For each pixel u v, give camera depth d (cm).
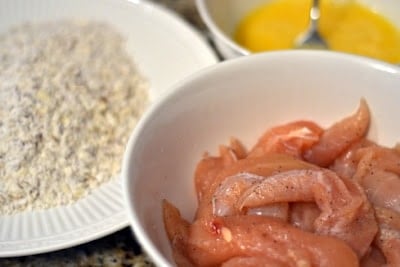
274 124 49
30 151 56
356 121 47
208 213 43
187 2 74
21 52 65
